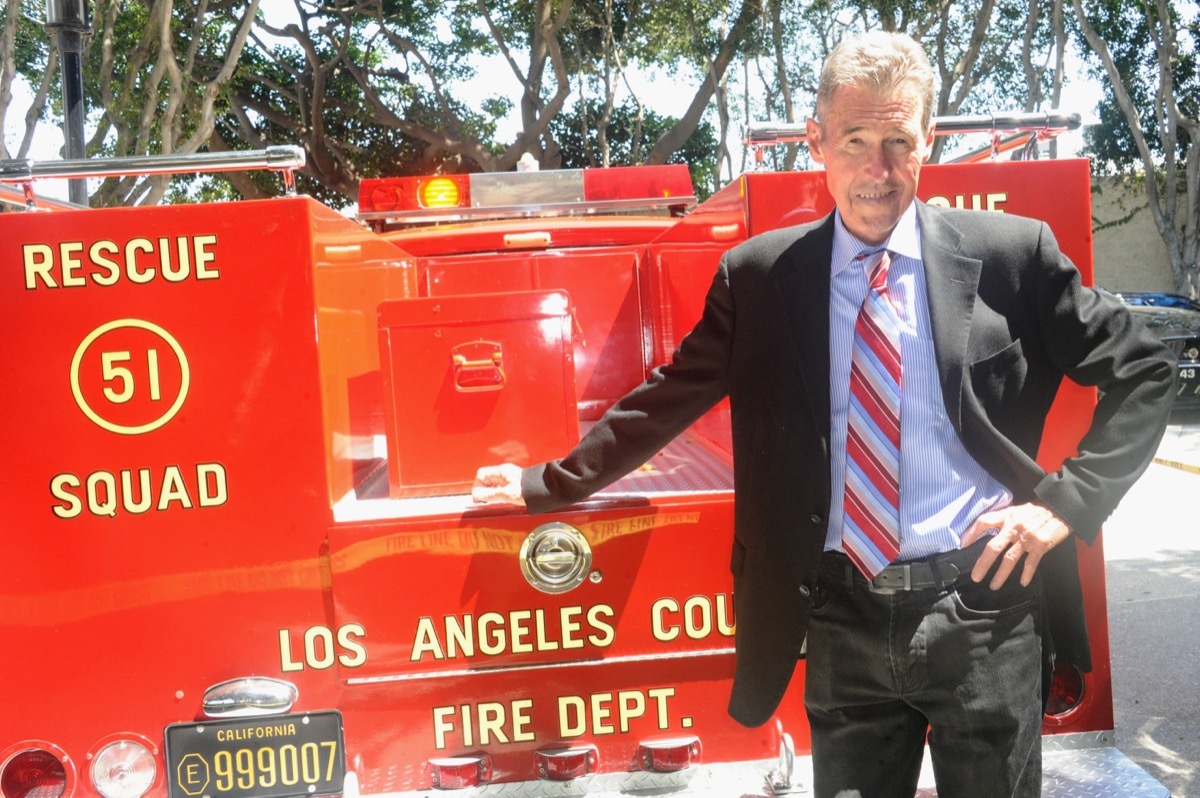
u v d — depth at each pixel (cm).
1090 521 182
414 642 234
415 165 2706
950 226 198
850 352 198
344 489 250
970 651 188
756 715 207
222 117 2659
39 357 227
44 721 232
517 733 238
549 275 425
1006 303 195
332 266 245
